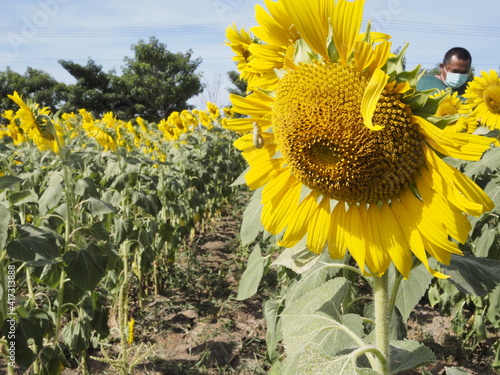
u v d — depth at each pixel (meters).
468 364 4.03
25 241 2.97
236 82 42.53
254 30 1.50
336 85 1.35
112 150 5.52
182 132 9.15
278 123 1.46
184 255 7.23
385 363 1.43
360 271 1.65
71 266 3.38
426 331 4.48
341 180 1.38
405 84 1.29
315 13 1.33
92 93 51.16
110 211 3.91
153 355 4.27
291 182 1.54
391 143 1.31
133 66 53.12
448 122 1.28
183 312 5.28
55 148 4.10
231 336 4.68
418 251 1.35
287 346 1.56
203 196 8.02
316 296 1.62
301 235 1.53
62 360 3.62
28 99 4.08
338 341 1.71
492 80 3.83
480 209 1.22
